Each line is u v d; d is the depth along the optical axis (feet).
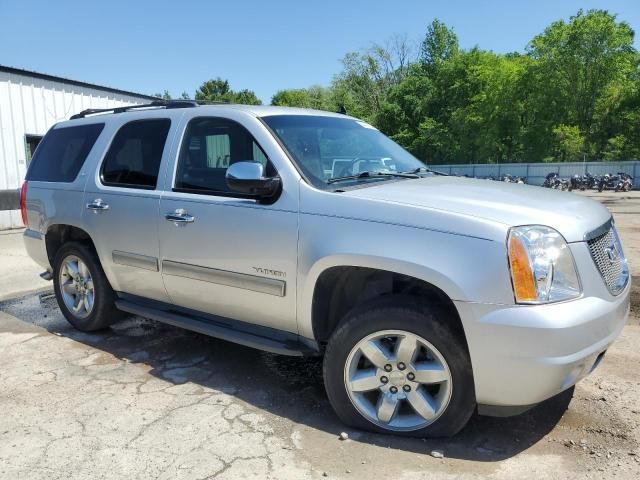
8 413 11.56
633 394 12.10
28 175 18.11
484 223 9.18
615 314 9.74
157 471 9.35
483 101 167.32
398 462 9.53
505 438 10.30
